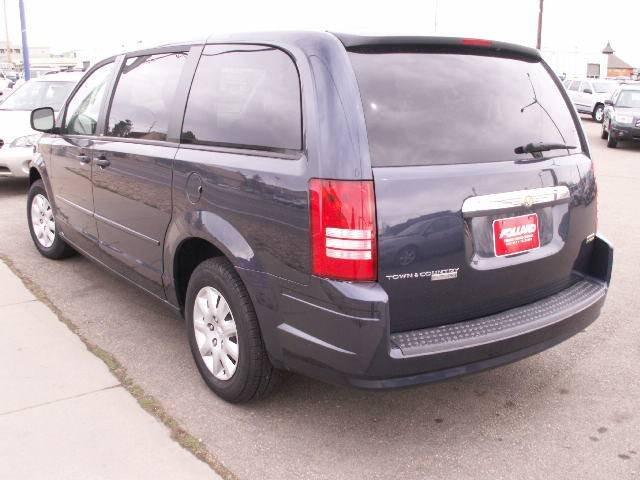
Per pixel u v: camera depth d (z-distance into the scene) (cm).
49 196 525
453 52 298
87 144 439
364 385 264
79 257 574
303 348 277
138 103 396
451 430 315
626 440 306
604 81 2686
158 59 388
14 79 3127
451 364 269
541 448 299
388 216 255
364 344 255
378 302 252
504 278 291
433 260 267
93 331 420
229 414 324
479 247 282
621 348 409
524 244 298
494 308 295
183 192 332
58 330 415
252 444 299
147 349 396
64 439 296
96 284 506
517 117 306
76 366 367
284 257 276
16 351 384
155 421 312
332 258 257
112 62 450
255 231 289
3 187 899
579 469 283
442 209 266
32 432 301
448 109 283
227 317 325
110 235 425
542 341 297
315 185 259
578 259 335
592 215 338
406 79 277
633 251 635
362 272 254
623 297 501
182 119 347
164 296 378
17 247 604
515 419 325
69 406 324
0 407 322
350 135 255
